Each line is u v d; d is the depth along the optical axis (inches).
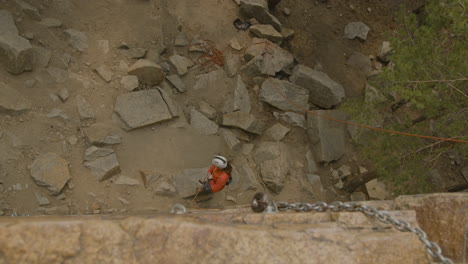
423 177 336.8
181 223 87.7
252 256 86.9
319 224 105.4
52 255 79.2
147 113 378.6
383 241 93.2
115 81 387.2
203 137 407.5
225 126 429.4
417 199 125.9
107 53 398.6
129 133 371.2
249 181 402.0
